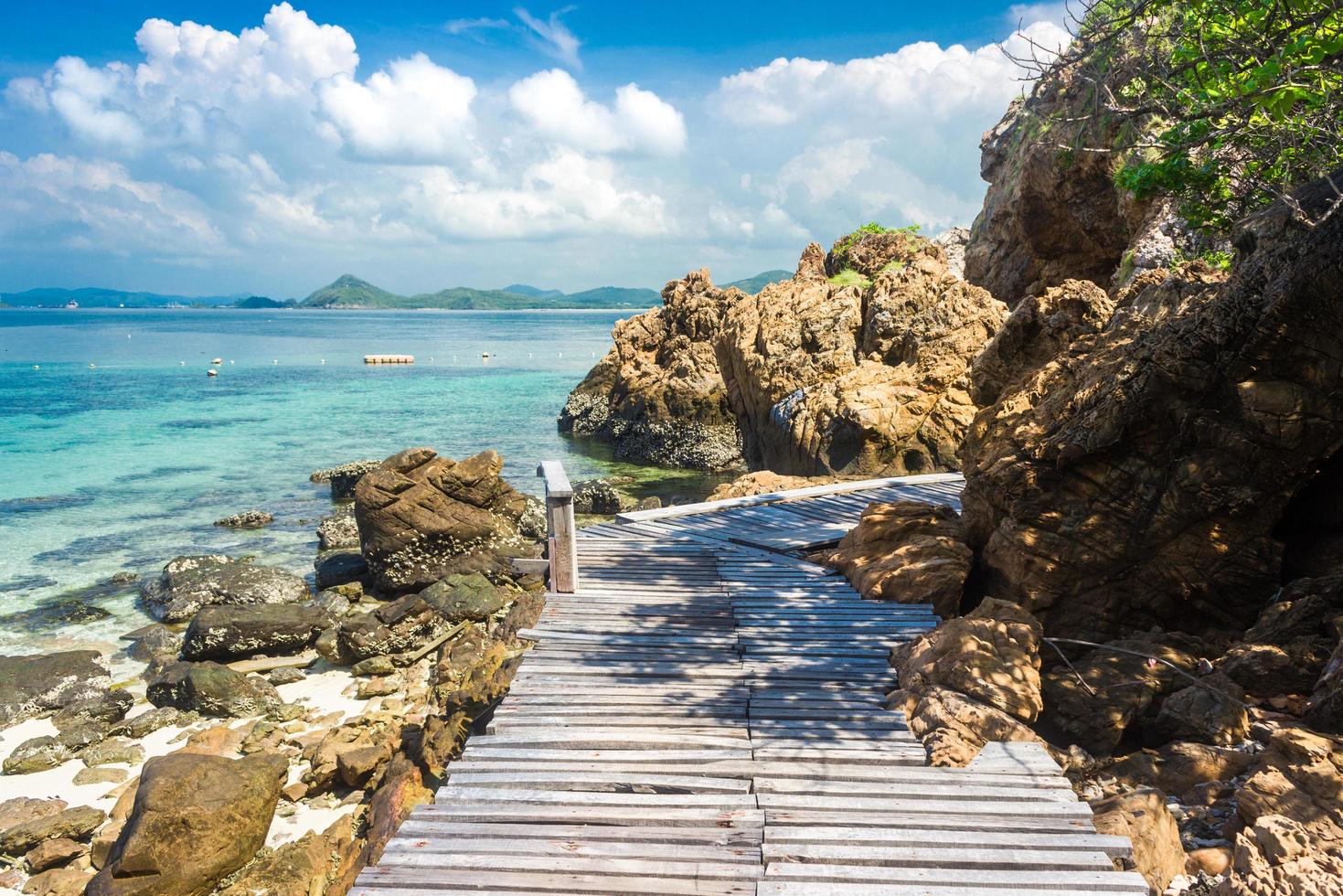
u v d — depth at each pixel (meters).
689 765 7.44
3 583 24.06
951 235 50.97
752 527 15.42
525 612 15.12
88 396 66.88
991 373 16.05
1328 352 9.31
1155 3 8.46
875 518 13.05
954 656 8.78
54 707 16.59
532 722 8.21
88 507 32.66
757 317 33.47
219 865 11.14
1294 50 7.56
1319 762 6.90
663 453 42.31
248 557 26.47
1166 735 8.48
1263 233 10.06
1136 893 5.76
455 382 79.06
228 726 15.96
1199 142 8.91
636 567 13.04
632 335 49.72
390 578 22.64
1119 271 24.53
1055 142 31.14
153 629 20.20
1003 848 6.25
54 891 11.41
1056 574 10.67
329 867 11.41
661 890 5.88
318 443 46.50
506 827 6.61
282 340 158.12
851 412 26.44
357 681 17.89
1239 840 6.19
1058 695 9.07
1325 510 10.55
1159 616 10.55
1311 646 8.77
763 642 10.12
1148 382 10.12
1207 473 10.03
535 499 26.27
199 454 43.03
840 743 7.77
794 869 6.04
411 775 11.84
